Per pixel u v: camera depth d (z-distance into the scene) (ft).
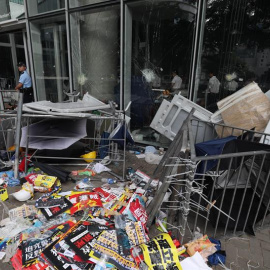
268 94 11.62
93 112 14.84
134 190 10.32
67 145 11.53
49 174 10.89
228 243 7.54
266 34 12.13
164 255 6.30
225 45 13.12
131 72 16.79
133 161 14.12
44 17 19.20
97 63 18.13
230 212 7.52
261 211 8.20
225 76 13.55
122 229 7.32
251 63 12.83
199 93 14.32
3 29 23.22
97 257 6.27
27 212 8.43
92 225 7.47
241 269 6.53
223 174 8.33
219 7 12.68
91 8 16.75
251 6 12.09
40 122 13.60
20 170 11.78
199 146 7.36
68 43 18.49
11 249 6.72
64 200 9.02
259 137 10.71
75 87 19.60
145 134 17.47
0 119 13.51
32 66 21.70
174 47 14.64
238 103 11.23
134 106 17.46
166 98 15.75
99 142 13.65
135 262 6.20
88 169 12.42
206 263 6.55
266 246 7.47
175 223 7.97
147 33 15.46
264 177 7.99
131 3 15.12
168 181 7.03
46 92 22.12
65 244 6.60
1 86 27.58
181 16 13.87
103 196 9.50
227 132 11.59
